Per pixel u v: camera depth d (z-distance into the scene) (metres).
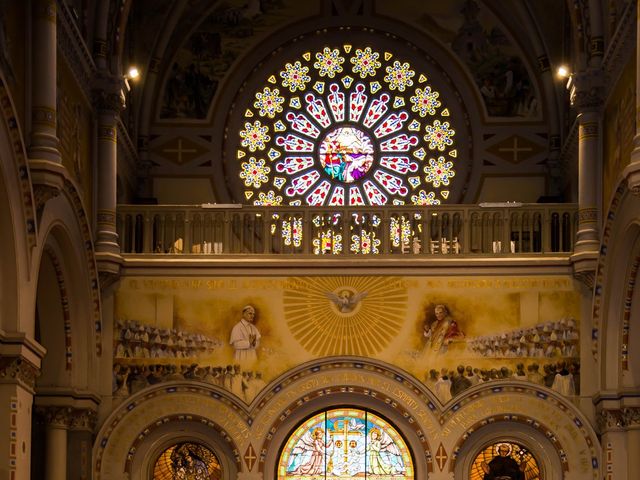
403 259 33.88
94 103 33.88
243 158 40.25
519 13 39.66
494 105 40.25
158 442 33.75
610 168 32.47
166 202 39.78
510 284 33.84
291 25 40.81
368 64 40.62
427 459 33.22
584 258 32.81
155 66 39.75
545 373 33.50
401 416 33.72
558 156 39.56
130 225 35.25
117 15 34.12
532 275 33.81
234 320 33.81
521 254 33.88
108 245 33.38
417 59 40.72
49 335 32.66
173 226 34.59
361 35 40.66
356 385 33.50
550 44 39.25
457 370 33.53
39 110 27.59
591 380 33.38
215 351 33.72
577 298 33.72
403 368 33.56
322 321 33.78
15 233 26.16
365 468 33.88
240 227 34.78
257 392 33.53
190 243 34.50
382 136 40.47
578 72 33.62
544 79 39.72
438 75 40.59
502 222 34.62
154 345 33.75
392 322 33.75
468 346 33.66
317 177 40.28
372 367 33.50
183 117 40.25
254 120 40.47
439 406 33.31
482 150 40.03
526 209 34.59
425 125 40.44
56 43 29.23
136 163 39.28
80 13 33.16
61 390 32.28
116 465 33.25
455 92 40.47
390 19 40.62
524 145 39.97
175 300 33.91
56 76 29.45
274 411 33.47
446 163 40.19
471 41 40.59
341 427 34.03
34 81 27.69
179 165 39.97
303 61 40.53
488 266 33.84
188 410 33.47
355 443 33.94
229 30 40.72
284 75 40.72
